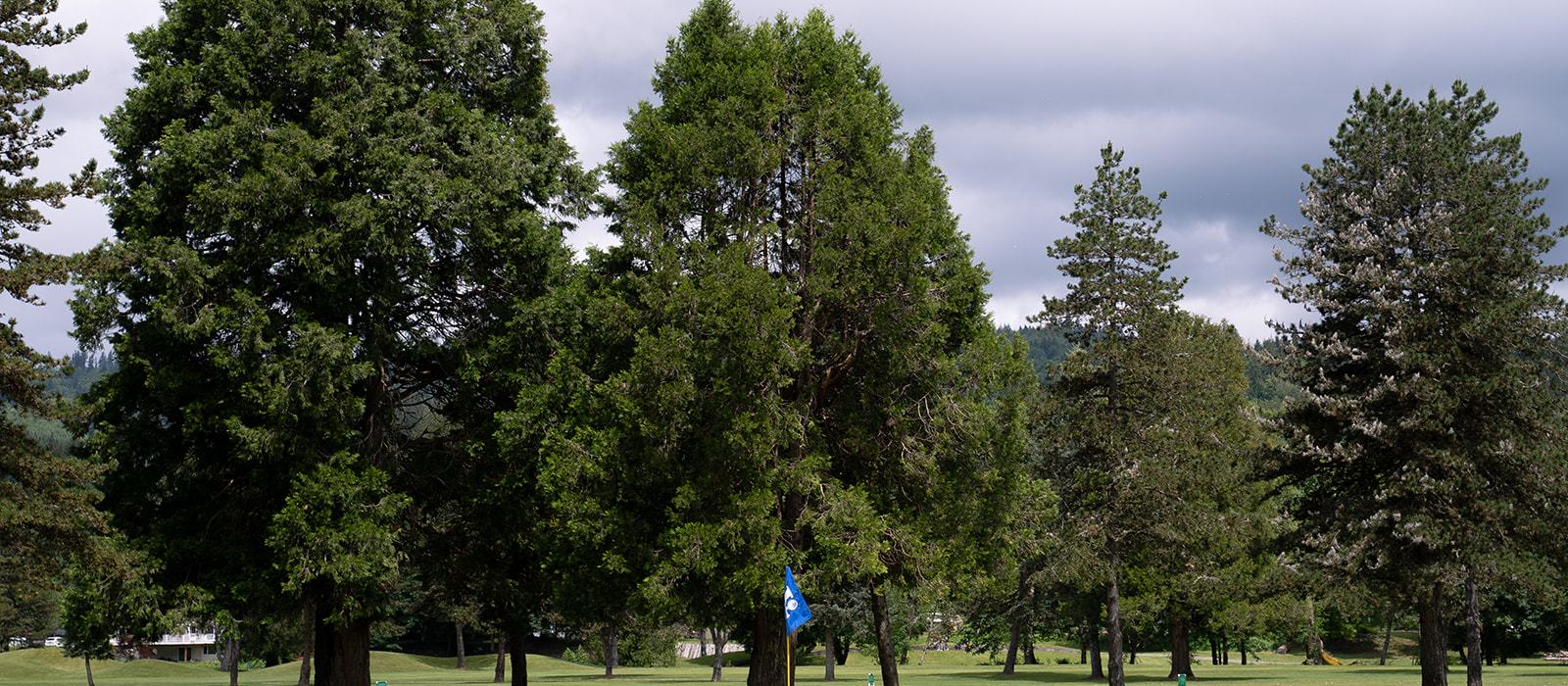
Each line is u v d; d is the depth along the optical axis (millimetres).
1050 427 40750
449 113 26328
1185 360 40812
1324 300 31172
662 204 24469
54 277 19875
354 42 25266
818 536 22781
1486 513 28828
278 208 23781
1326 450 30750
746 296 22156
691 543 21953
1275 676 51094
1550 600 29250
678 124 25703
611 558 22562
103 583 22891
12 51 20266
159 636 23766
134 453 25297
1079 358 40750
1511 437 29172
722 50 25719
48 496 20422
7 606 79188
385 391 26547
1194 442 40188
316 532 23156
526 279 26641
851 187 24312
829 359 25344
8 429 20672
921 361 24609
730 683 54031
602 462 22875
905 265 23656
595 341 25062
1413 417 29219
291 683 60156
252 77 25438
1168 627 60156
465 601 30016
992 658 83188
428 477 27188
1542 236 30031
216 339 24531
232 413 23984
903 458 24625
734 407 22594
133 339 24141
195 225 24125
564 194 28312
